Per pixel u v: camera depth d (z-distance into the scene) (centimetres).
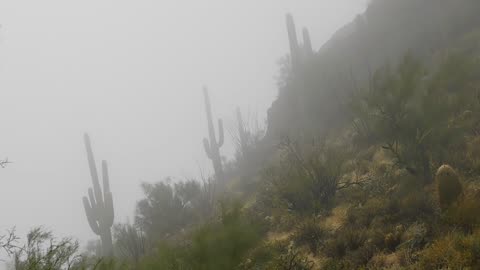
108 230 2211
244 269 677
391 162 1114
